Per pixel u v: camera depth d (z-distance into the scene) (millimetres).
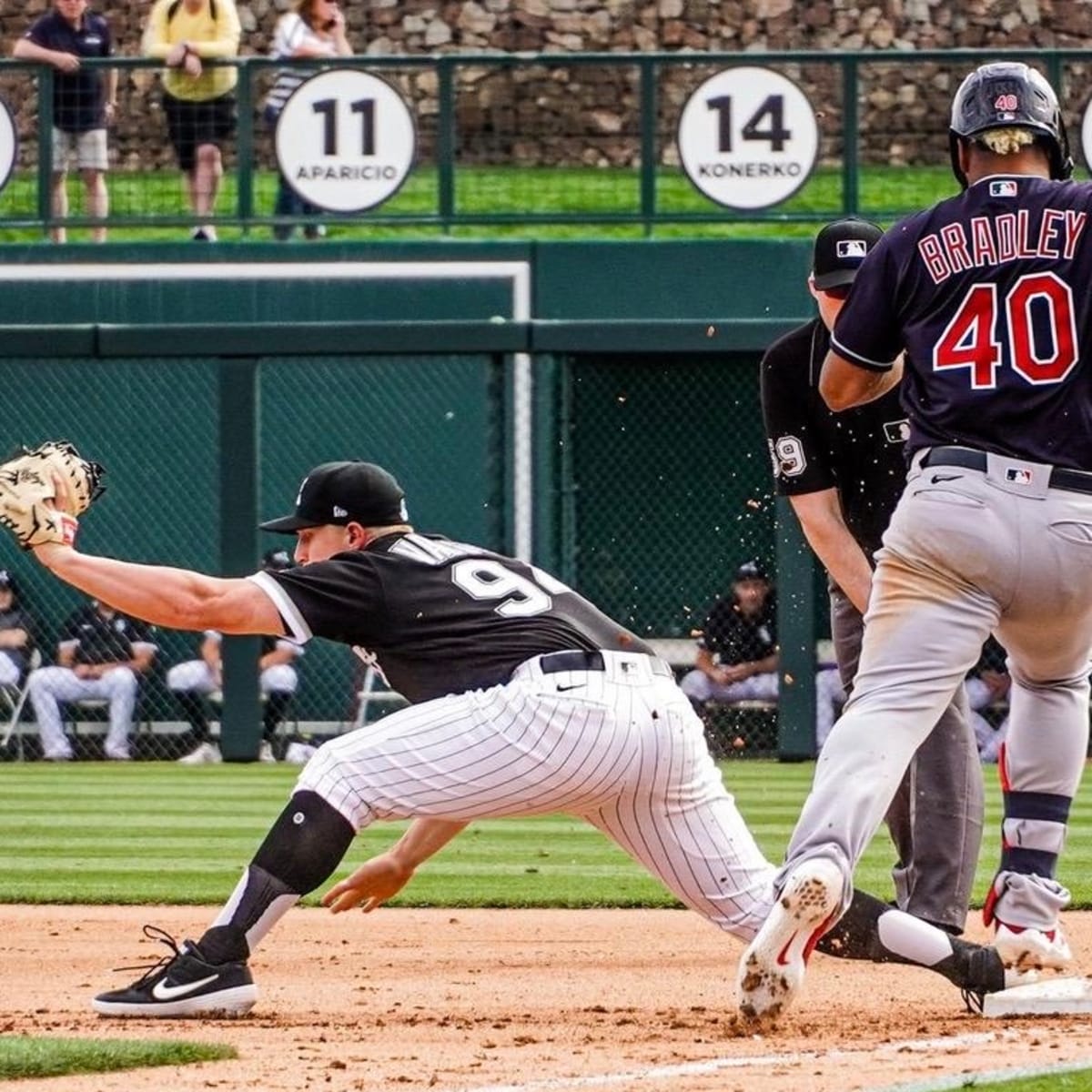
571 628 17328
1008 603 16422
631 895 28172
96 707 49875
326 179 52031
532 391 49125
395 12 73312
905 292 16656
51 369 51094
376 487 17953
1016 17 72625
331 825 17266
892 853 33031
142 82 54625
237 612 17000
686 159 51406
